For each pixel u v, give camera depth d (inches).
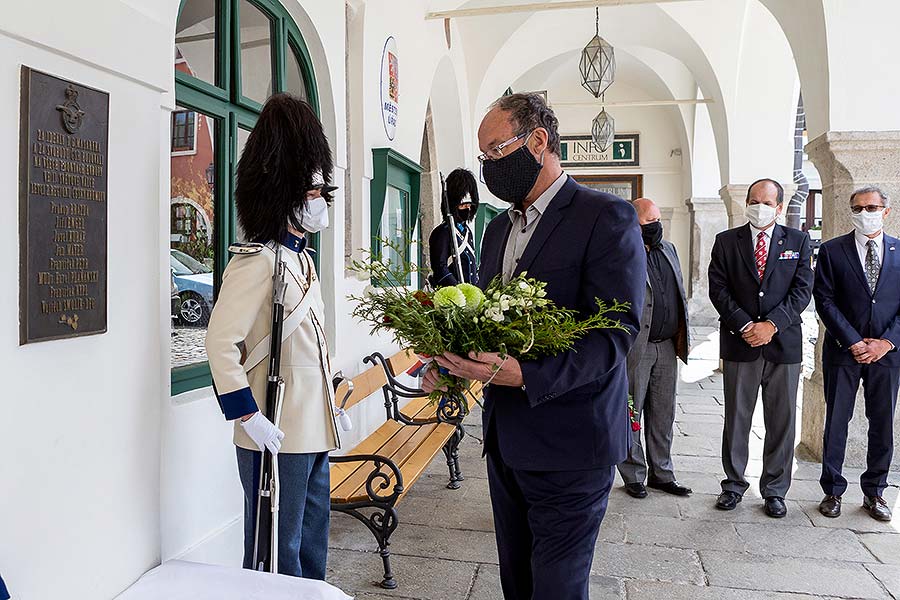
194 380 130.3
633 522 167.6
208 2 136.9
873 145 211.2
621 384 88.0
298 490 101.4
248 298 96.0
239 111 147.0
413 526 162.6
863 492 175.0
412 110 267.3
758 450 233.1
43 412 83.1
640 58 594.2
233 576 93.0
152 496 101.6
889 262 173.6
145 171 99.3
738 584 135.9
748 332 169.8
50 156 82.5
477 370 79.6
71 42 84.4
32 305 80.4
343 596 89.4
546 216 86.3
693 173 606.9
